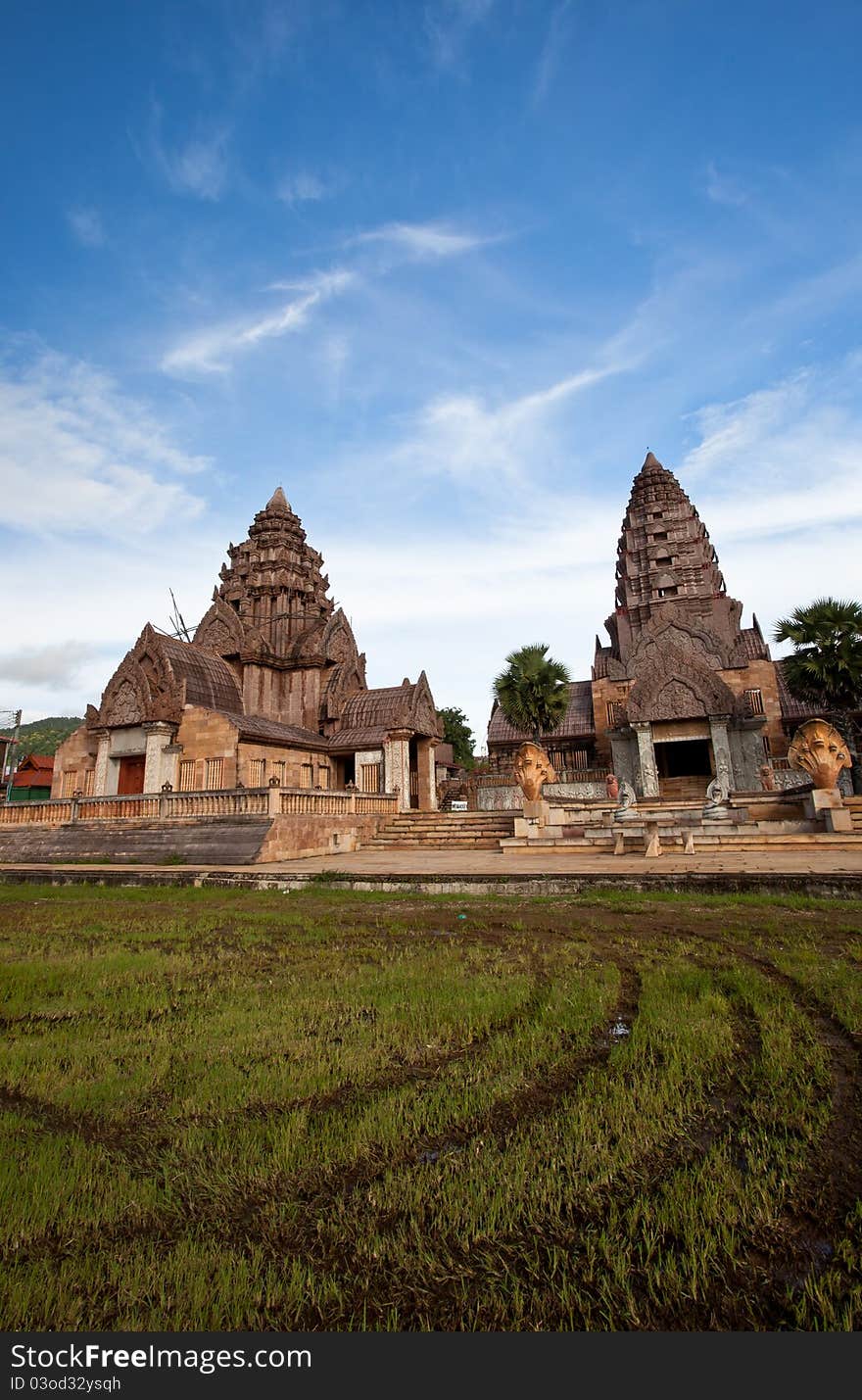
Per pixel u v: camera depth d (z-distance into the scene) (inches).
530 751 845.2
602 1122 147.9
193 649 1352.1
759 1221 115.8
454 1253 111.2
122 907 514.0
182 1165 136.3
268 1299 101.7
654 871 533.6
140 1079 175.0
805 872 484.4
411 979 266.8
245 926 411.2
